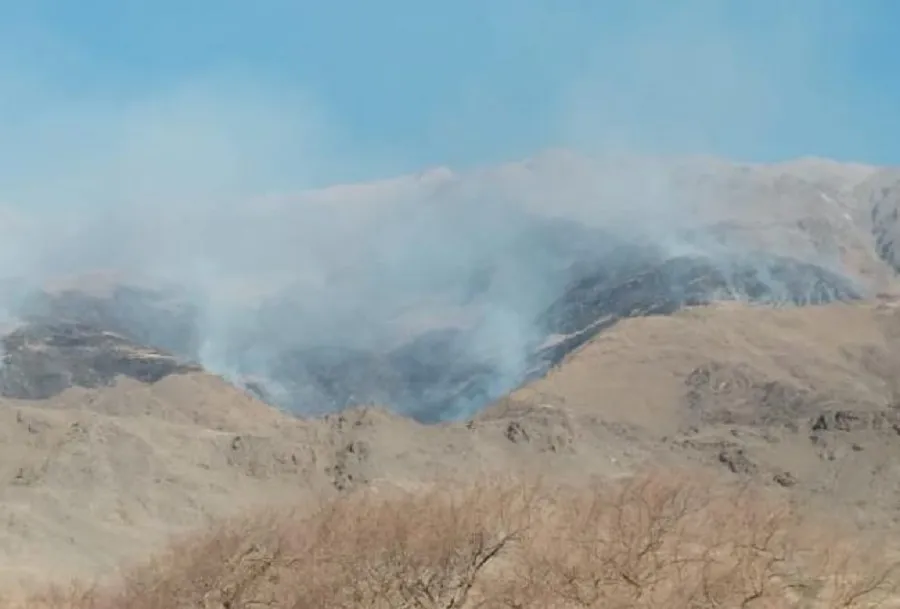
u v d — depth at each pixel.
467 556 137.00
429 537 140.00
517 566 135.00
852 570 132.50
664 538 134.25
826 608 123.19
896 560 143.62
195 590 145.25
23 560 197.75
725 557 129.50
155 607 147.12
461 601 132.00
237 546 149.50
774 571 127.31
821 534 140.00
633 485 170.62
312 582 140.25
